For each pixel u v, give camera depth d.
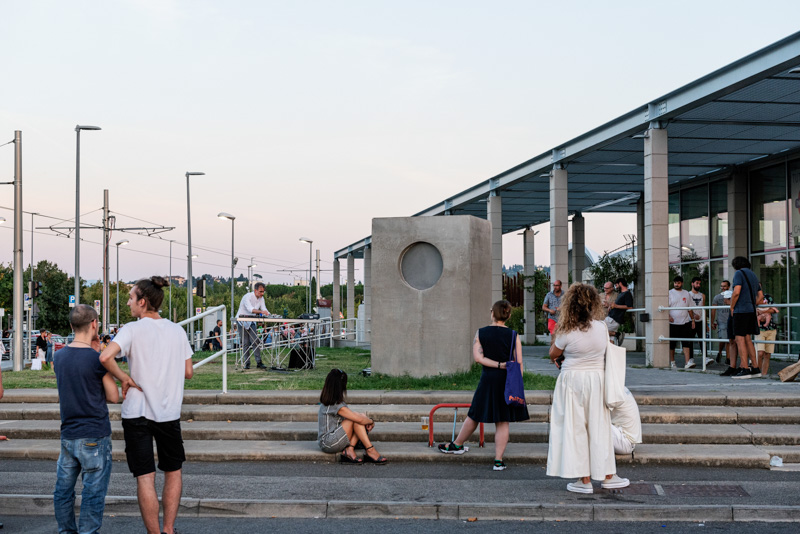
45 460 9.34
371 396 11.29
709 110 15.74
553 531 6.62
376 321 13.60
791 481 8.06
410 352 13.45
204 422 10.50
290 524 6.93
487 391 8.62
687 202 24.56
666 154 16.44
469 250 13.38
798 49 12.27
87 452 6.00
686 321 15.75
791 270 19.62
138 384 6.20
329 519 7.10
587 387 7.43
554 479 8.21
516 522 6.94
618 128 17.64
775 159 20.17
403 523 6.94
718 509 6.95
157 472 8.78
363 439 9.01
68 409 6.04
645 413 10.16
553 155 20.97
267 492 7.66
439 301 13.40
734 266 13.23
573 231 30.41
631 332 25.36
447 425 10.25
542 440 9.74
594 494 7.52
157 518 6.21
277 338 17.36
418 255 13.60
